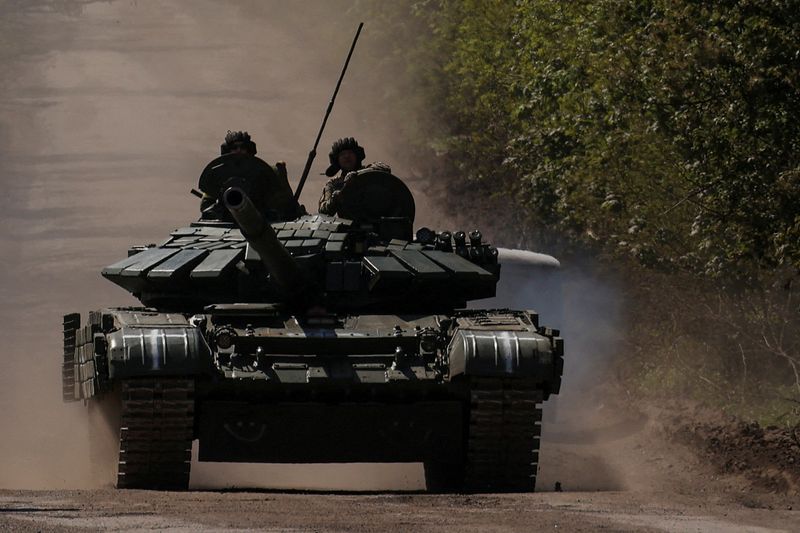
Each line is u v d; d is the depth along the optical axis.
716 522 42.25
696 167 68.94
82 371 58.12
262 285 62.00
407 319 60.28
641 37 71.00
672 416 72.31
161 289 62.81
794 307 76.69
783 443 63.75
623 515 43.66
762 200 67.06
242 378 55.41
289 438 56.69
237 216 56.00
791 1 64.81
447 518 42.09
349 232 64.88
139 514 42.16
